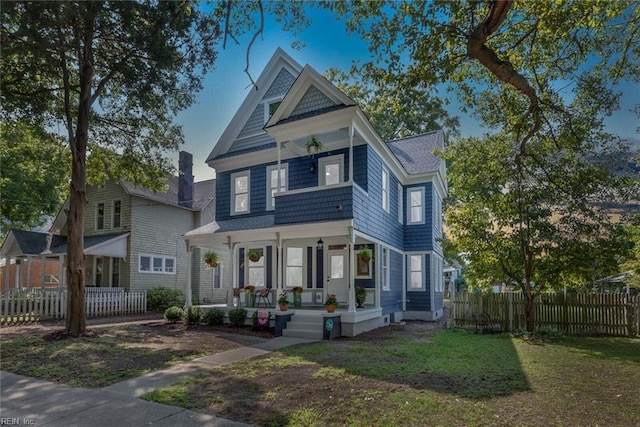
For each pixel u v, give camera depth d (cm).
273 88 1557
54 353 838
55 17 913
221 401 518
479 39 666
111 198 2041
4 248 2016
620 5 749
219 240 1426
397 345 923
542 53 983
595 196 1106
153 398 536
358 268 1421
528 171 1166
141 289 1961
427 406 484
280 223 1232
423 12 735
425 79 828
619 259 1142
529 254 1157
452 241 1322
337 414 463
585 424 434
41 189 2259
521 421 440
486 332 1183
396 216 1666
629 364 724
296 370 671
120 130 1443
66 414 486
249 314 1276
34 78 1140
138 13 1049
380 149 1410
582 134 1096
